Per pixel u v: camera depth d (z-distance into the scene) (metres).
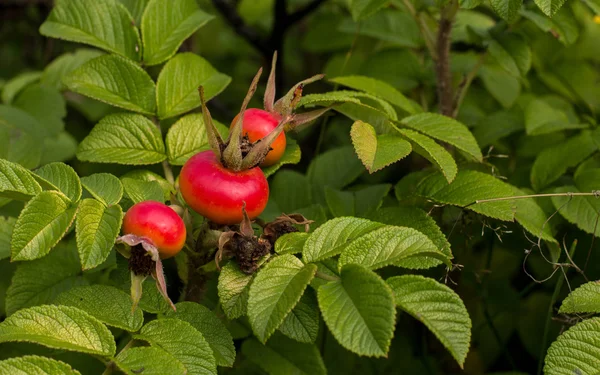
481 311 0.70
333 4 0.96
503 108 0.74
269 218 0.64
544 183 0.65
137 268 0.54
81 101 0.84
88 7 0.63
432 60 0.70
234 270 0.56
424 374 0.68
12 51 1.10
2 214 0.66
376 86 0.63
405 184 0.63
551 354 0.55
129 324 0.55
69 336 0.54
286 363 0.60
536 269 0.70
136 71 0.62
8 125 0.69
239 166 0.55
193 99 0.63
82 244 0.54
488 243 0.68
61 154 0.72
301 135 0.89
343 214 0.63
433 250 0.54
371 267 0.54
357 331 0.52
